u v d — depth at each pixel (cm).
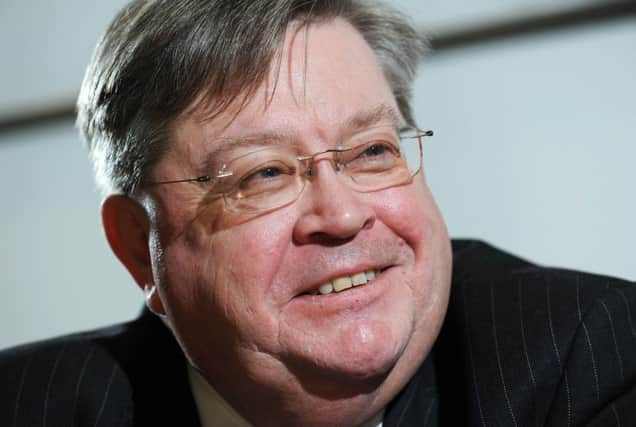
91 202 582
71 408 311
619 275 485
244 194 252
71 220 584
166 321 299
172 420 302
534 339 263
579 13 508
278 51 250
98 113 287
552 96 512
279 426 269
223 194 252
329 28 265
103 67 281
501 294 286
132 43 267
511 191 516
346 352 241
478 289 295
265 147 249
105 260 575
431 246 263
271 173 251
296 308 250
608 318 260
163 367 319
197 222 257
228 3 252
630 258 484
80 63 584
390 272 257
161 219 268
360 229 250
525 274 293
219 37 248
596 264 491
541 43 517
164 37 257
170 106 257
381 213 254
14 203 595
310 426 263
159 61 258
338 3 270
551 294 276
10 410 313
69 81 588
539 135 513
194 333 271
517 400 254
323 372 246
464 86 530
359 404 256
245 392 265
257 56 247
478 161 524
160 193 266
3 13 596
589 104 504
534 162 512
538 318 269
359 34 281
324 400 254
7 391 319
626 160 491
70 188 586
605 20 504
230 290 251
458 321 288
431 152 533
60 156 589
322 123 250
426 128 536
